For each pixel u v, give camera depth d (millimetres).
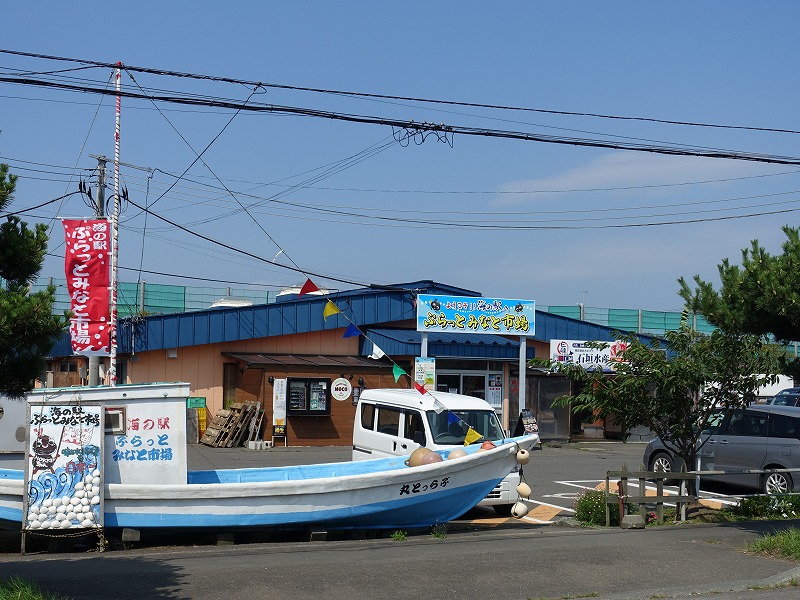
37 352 9648
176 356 27750
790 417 16656
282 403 27016
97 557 10469
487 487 13484
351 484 12195
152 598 8117
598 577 9602
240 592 8406
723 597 8891
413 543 11844
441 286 31438
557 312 43469
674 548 11094
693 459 14367
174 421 11836
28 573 9125
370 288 30938
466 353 30000
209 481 13562
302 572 9289
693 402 14047
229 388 28422
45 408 11031
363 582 8977
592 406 14266
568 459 26047
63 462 11000
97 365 23344
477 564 9945
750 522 13578
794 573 9867
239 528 11922
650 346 14758
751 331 12266
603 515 13953
